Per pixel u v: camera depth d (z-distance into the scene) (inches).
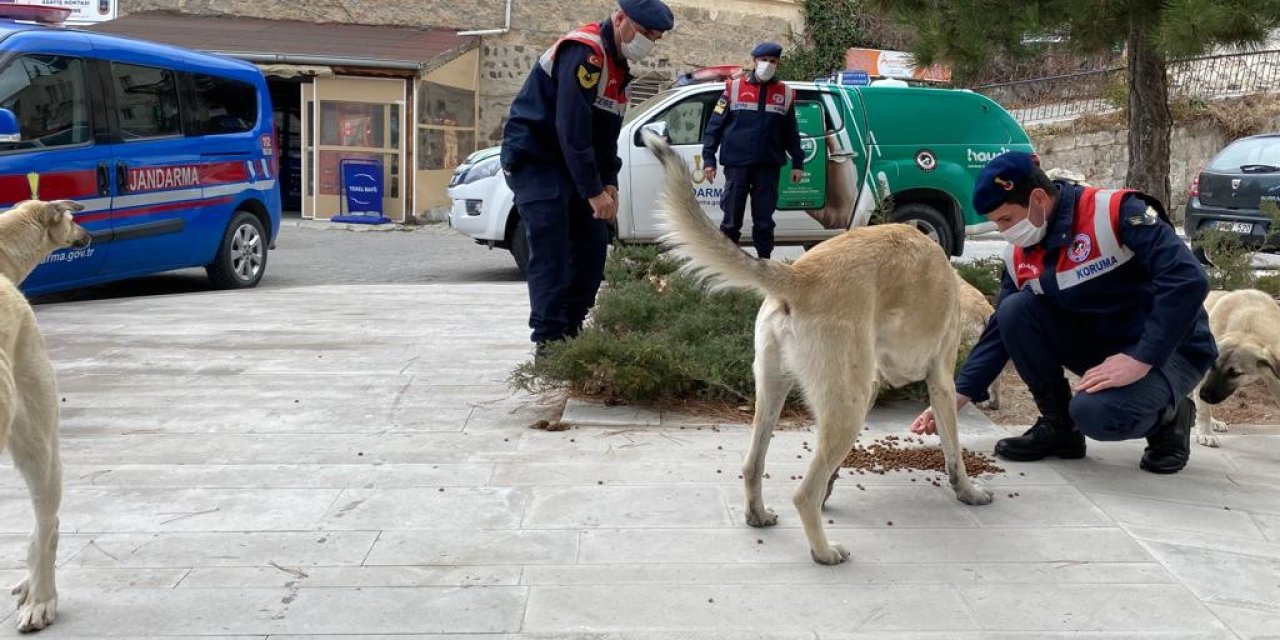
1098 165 889.5
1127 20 277.6
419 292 397.1
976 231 439.5
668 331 237.8
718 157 381.4
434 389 225.9
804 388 133.3
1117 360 157.6
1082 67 1009.5
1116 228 159.8
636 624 116.1
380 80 722.8
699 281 145.9
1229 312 192.7
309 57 698.8
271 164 440.5
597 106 214.2
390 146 733.9
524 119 216.7
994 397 215.6
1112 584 127.0
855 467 174.1
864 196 420.8
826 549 132.3
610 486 162.2
